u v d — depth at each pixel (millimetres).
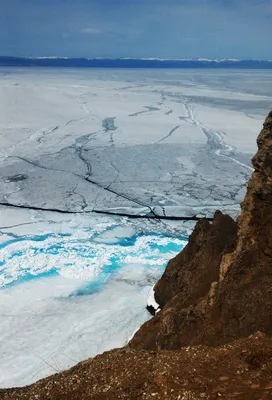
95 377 6816
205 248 13156
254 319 8305
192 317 9547
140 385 6191
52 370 11383
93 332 13242
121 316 14172
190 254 14328
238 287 9117
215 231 13719
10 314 14508
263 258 9500
